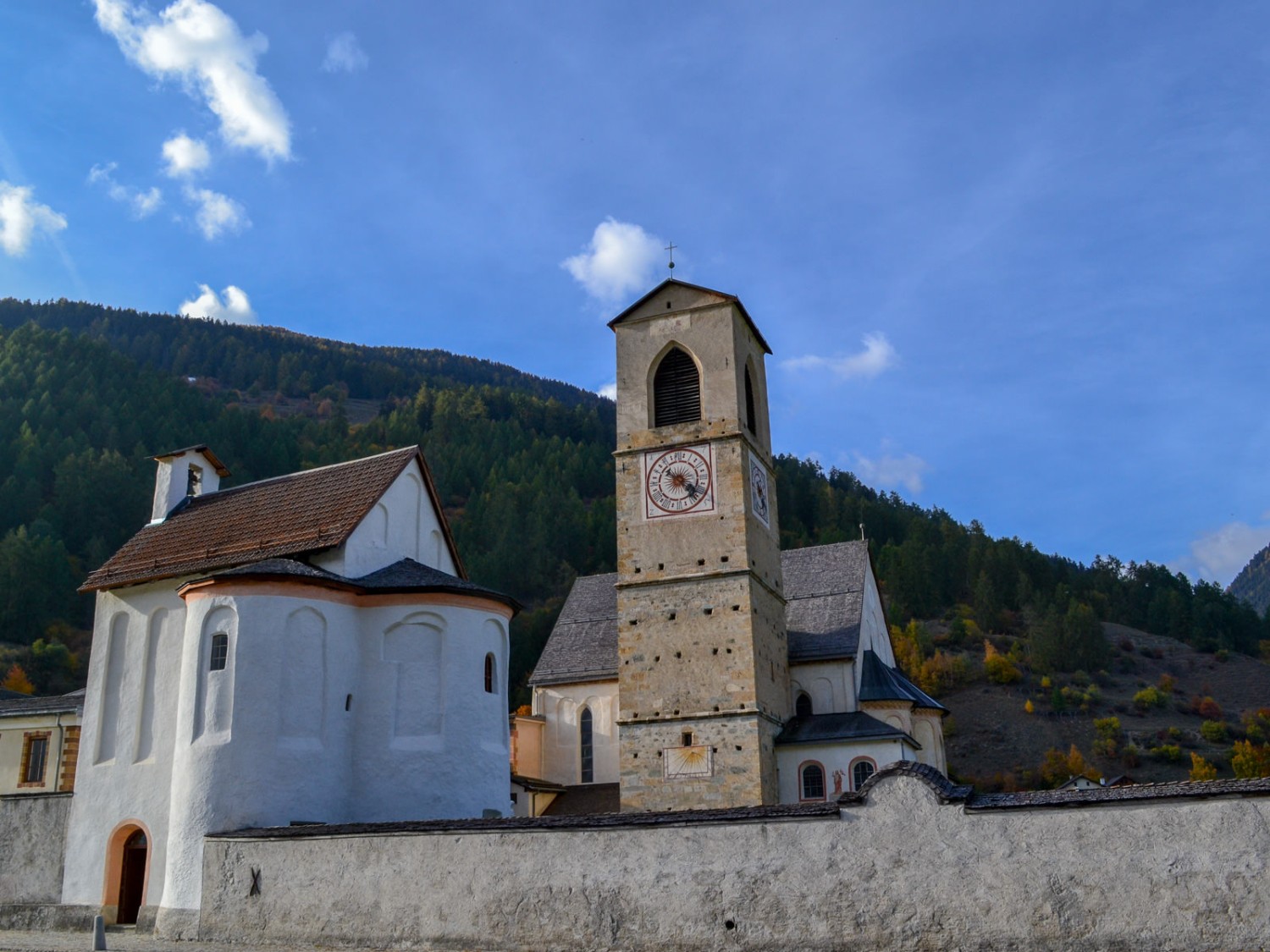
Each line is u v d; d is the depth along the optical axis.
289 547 41.75
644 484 56.66
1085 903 22.50
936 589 196.62
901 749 52.22
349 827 30.92
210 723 36.81
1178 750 141.50
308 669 38.38
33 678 122.88
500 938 27.50
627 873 26.41
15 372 199.25
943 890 23.58
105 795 41.91
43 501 165.00
